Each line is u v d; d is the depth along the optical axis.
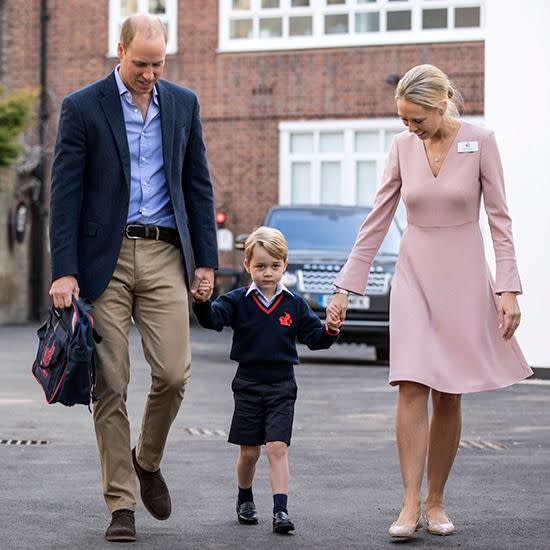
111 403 9.13
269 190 43.31
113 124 9.16
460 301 9.30
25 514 9.82
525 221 22.80
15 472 11.84
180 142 9.36
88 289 9.09
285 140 43.19
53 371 8.81
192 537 9.07
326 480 11.59
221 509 10.20
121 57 9.14
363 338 25.61
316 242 26.72
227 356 28.08
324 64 42.78
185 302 9.29
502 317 9.28
